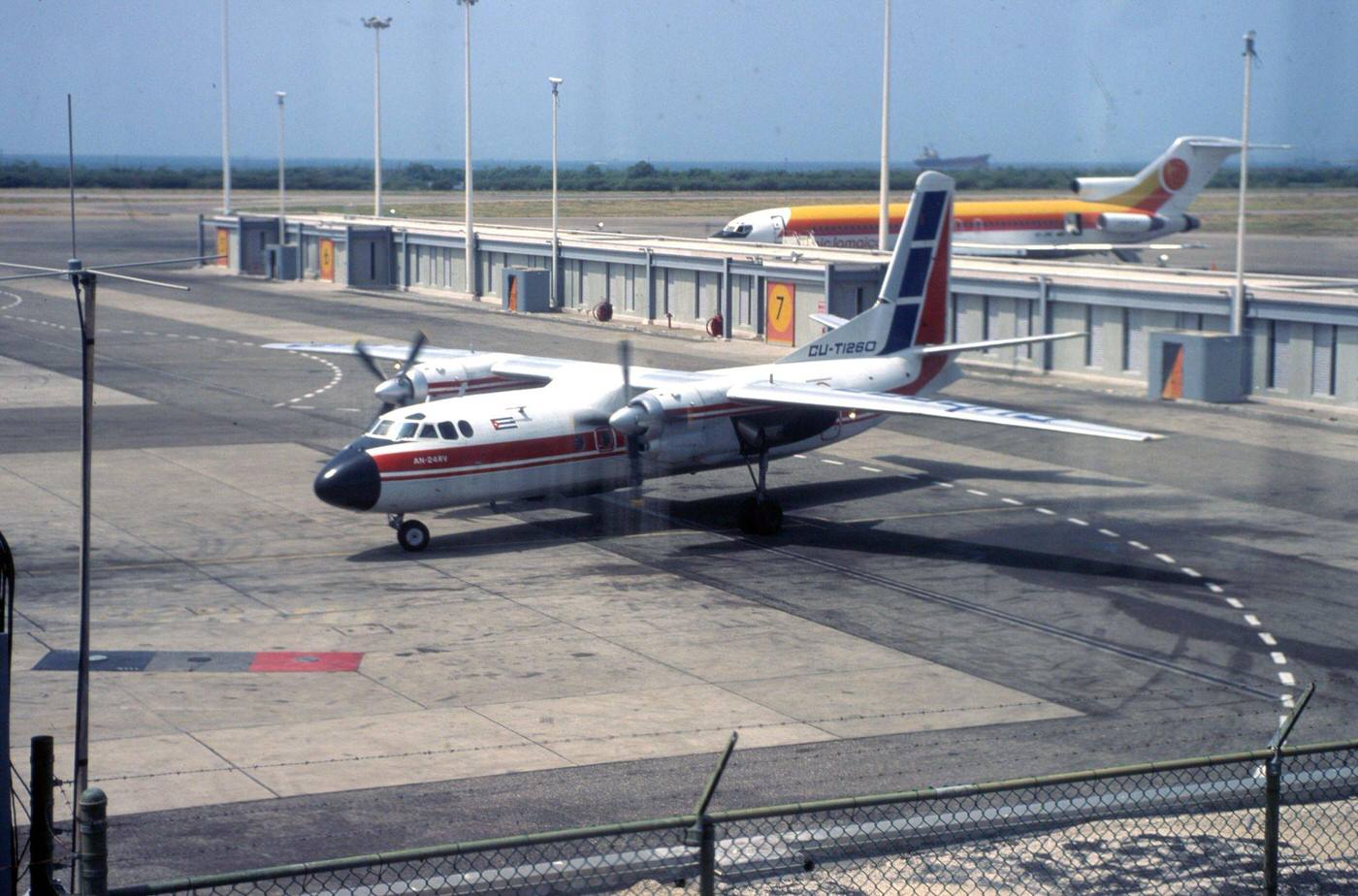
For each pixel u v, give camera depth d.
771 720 22.72
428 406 34.09
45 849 13.34
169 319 82.81
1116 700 23.84
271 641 26.77
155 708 23.03
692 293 77.50
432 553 33.78
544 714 22.89
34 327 78.75
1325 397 51.53
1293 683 24.83
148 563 32.34
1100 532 35.91
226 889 16.25
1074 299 58.94
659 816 18.67
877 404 34.25
